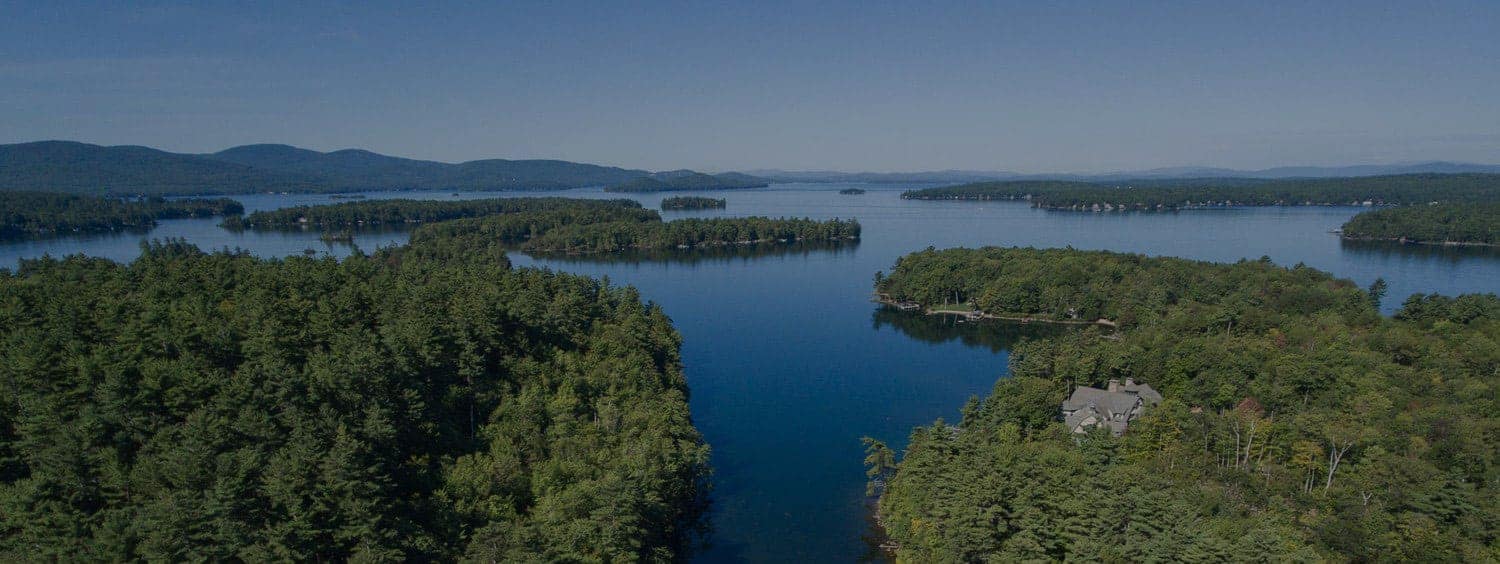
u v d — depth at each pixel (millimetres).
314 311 104625
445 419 88250
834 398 132500
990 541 67062
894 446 110812
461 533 68250
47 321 94250
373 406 72750
